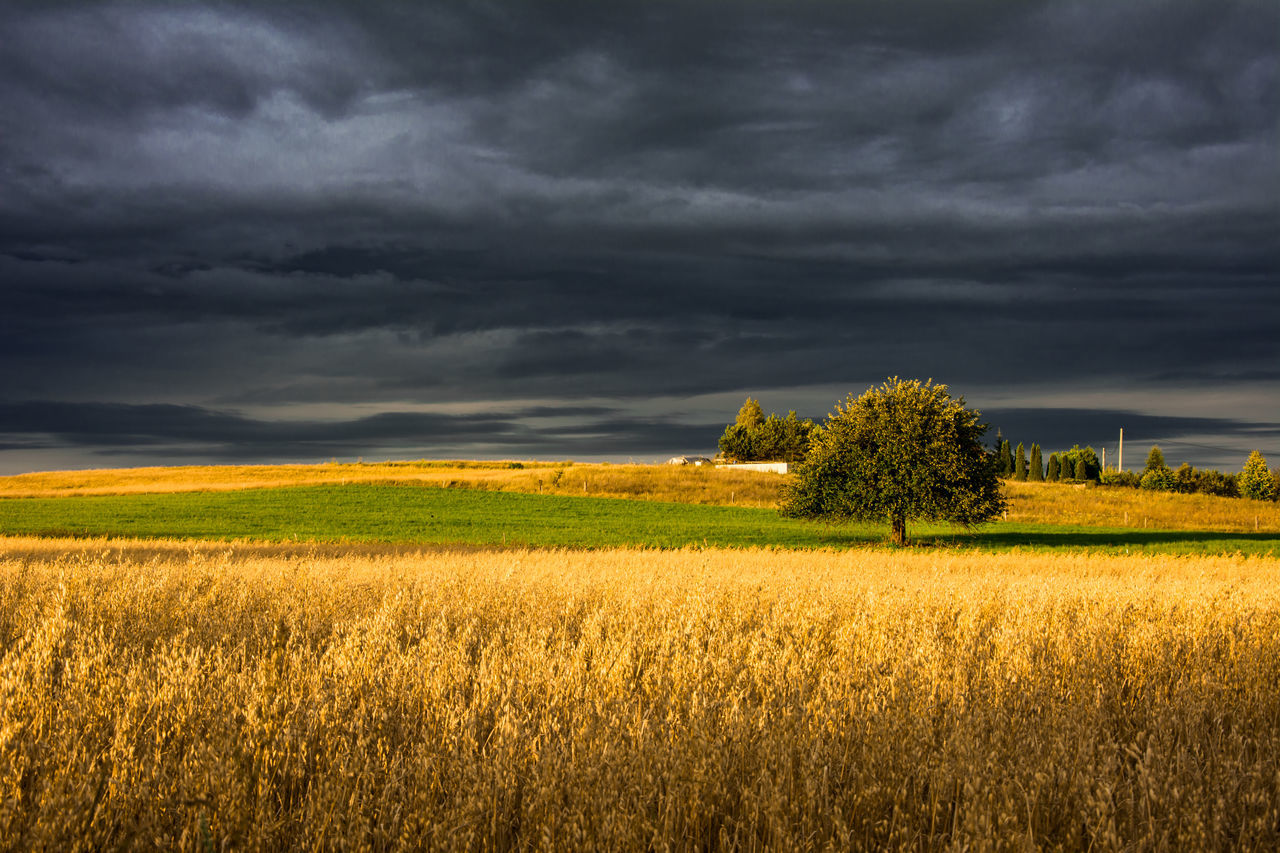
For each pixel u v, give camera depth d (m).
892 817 4.07
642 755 4.42
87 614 8.37
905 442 43.88
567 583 11.88
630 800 4.05
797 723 4.92
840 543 45.41
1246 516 72.12
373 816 3.95
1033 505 76.81
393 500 68.81
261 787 4.12
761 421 144.75
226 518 54.34
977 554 32.94
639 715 5.16
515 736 4.56
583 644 7.20
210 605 9.66
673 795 3.98
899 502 43.34
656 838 3.70
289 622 8.67
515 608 9.73
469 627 7.85
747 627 9.08
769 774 4.28
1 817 3.65
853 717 5.21
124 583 10.14
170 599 9.84
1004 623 8.87
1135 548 41.75
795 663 6.57
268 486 82.44
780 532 51.75
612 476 89.62
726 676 6.23
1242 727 5.64
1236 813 4.10
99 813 3.85
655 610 9.37
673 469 95.69
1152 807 4.09
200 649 6.23
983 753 4.56
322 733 4.86
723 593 10.83
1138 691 6.57
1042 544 46.06
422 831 3.84
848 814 4.12
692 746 4.55
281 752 4.48
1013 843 3.70
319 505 64.19
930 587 12.13
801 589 11.51
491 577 12.84
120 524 49.41
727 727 4.85
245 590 10.45
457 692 5.60
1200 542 47.09
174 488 80.75
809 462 46.53
